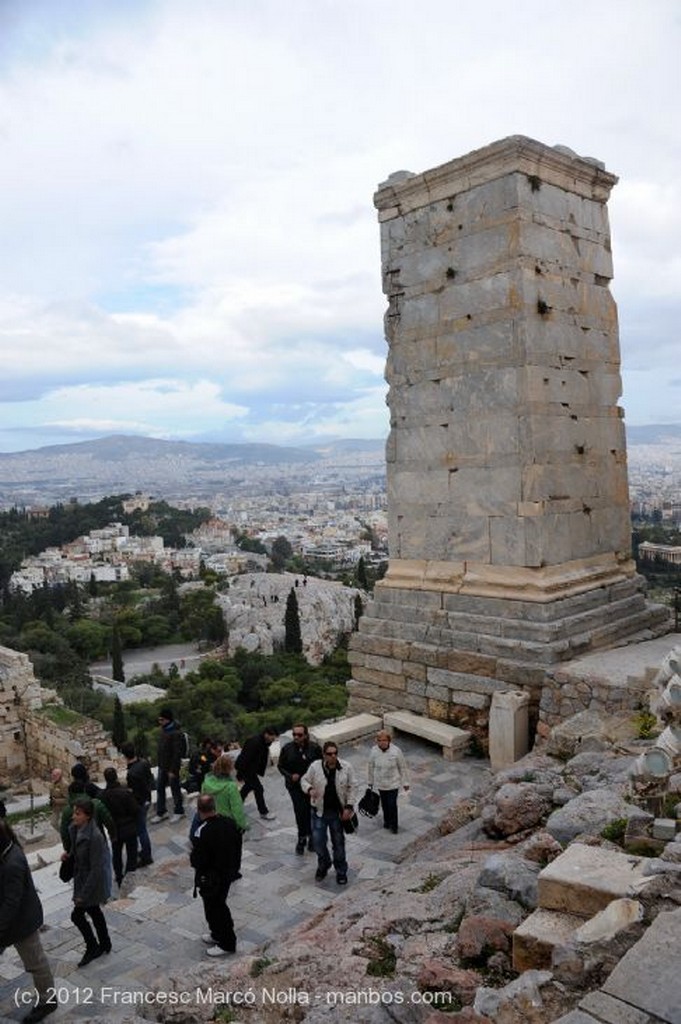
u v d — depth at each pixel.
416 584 16.39
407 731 15.52
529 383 14.52
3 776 37.12
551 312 15.02
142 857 11.91
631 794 7.34
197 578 169.88
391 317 16.86
